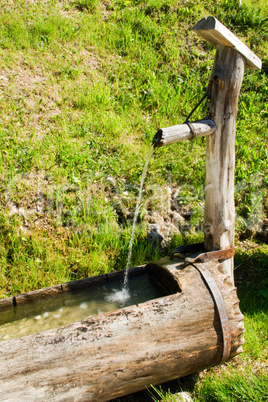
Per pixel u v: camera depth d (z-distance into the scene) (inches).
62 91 224.4
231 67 112.4
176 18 294.0
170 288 117.0
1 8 272.4
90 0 297.7
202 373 121.0
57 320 117.2
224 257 127.3
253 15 295.3
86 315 119.0
